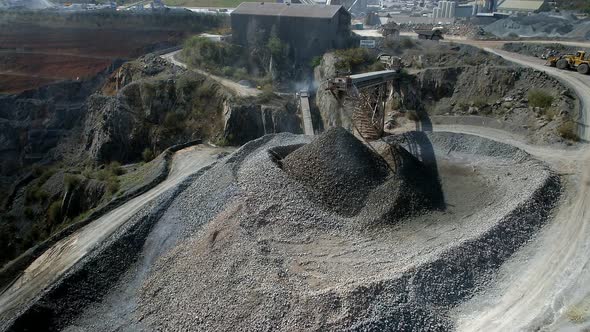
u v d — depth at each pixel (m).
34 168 52.97
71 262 26.78
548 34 70.00
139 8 100.31
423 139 37.25
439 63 50.62
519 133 36.94
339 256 22.53
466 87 45.19
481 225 23.97
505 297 19.62
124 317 22.47
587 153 31.55
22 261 27.78
